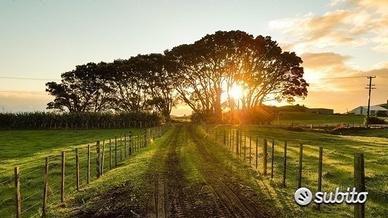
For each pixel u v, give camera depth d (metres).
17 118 100.94
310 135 70.94
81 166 34.53
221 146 49.22
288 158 35.22
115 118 108.56
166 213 17.16
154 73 137.88
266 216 16.52
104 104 149.62
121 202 19.23
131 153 42.47
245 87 122.81
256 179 24.66
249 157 35.69
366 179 24.61
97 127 106.31
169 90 141.12
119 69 140.75
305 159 34.44
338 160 33.75
